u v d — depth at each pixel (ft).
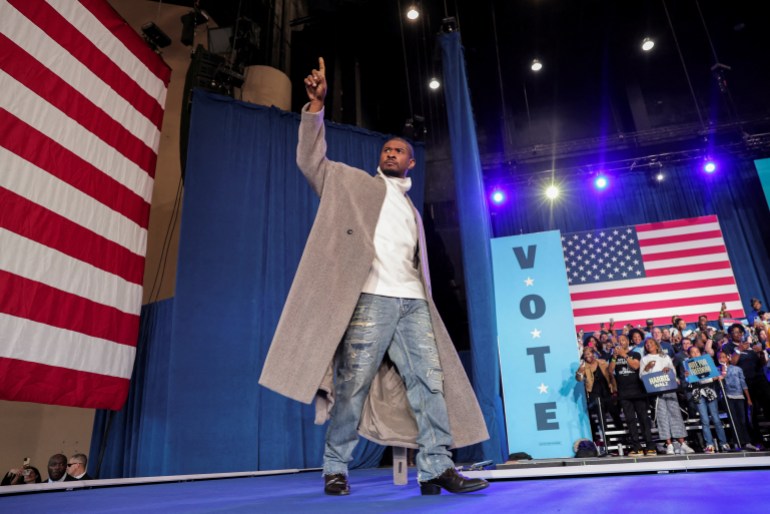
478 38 44.68
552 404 18.88
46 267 16.65
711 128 38.22
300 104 42.32
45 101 17.51
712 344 24.98
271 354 5.86
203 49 26.81
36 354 15.94
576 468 9.19
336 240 6.41
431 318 6.77
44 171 17.07
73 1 19.27
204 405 20.20
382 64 46.34
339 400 6.25
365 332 6.22
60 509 5.73
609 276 35.86
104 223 18.99
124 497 7.37
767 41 41.42
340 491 6.19
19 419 23.68
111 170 19.61
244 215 23.45
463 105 18.72
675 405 21.56
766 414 21.98
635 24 43.50
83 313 17.66
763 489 5.38
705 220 36.19
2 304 15.19
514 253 20.54
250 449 20.44
